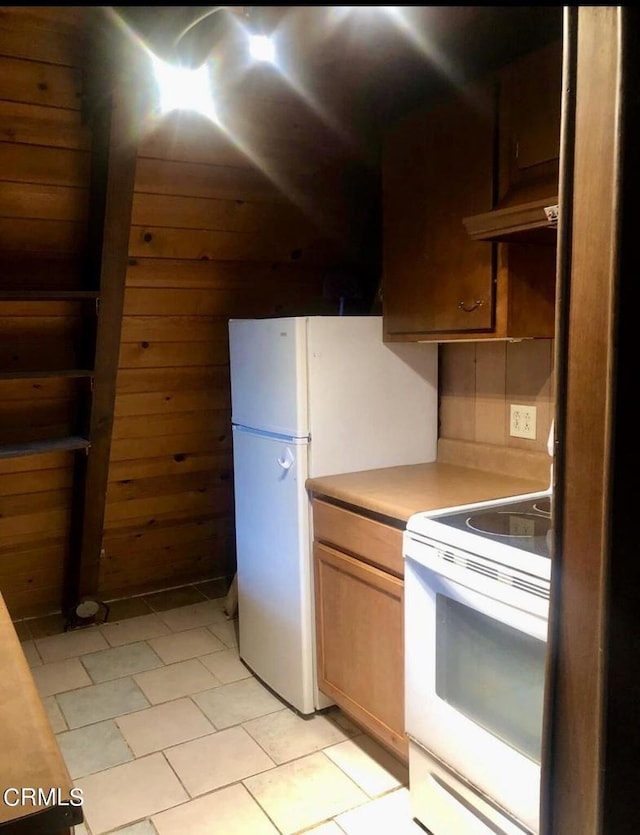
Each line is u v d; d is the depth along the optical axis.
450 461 2.65
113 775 2.18
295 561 2.42
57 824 0.76
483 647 1.67
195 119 2.34
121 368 2.90
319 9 1.86
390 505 2.02
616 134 0.79
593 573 0.85
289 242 2.96
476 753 1.69
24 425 2.85
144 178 2.45
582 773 0.89
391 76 2.32
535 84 1.83
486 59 2.21
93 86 2.10
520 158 1.90
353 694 2.27
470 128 2.05
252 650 2.79
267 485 2.55
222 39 1.90
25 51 2.00
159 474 3.32
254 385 2.57
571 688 0.90
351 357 2.44
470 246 2.10
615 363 0.81
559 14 1.90
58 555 3.32
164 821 1.98
